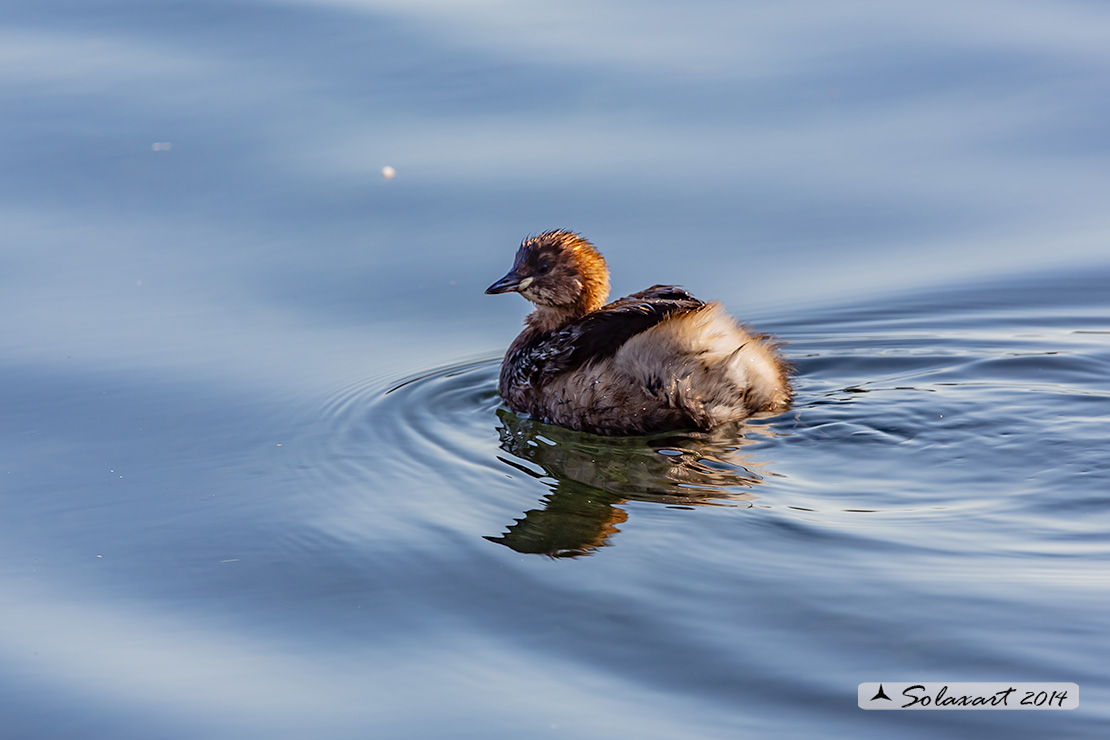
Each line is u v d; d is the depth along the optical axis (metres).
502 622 9.70
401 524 11.61
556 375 14.00
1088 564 9.92
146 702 9.07
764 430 13.28
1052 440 12.57
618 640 9.31
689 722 8.33
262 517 11.94
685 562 10.35
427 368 16.03
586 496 11.95
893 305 17.06
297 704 8.89
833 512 11.14
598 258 15.60
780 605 9.57
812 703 8.41
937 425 13.14
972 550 10.26
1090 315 16.55
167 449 13.62
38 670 9.56
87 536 11.70
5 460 13.33
